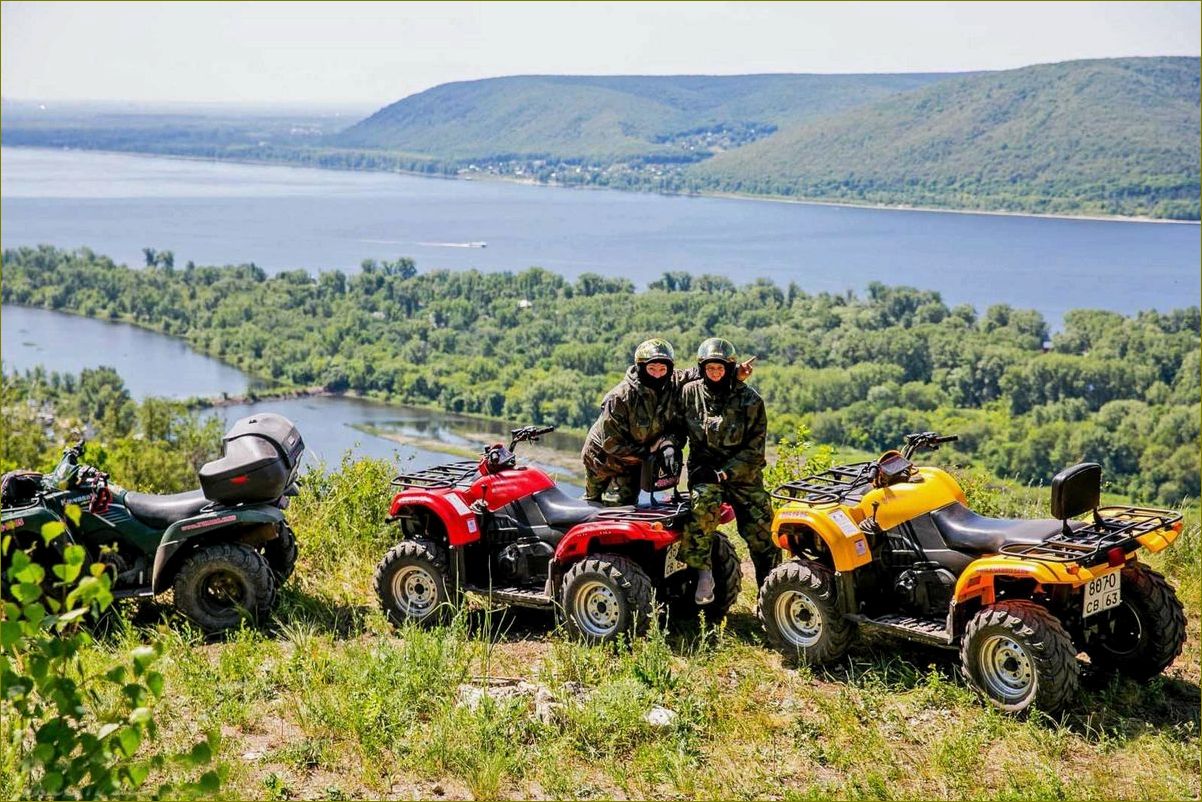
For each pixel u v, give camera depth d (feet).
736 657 21.94
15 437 110.32
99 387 448.65
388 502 32.27
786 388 395.75
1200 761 17.51
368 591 27.40
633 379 22.85
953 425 342.44
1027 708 18.67
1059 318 640.17
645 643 21.07
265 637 23.49
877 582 21.70
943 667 21.26
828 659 21.22
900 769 17.44
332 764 17.94
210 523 23.84
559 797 16.85
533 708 19.61
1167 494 254.06
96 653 21.74
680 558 22.49
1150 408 327.47
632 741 18.53
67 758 13.08
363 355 583.58
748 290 633.20
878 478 21.79
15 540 23.54
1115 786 16.81
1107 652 20.71
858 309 568.82
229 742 18.52
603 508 23.47
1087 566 18.66
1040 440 307.58
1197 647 22.75
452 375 516.73
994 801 16.38
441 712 19.12
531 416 437.99
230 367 623.77
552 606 23.11
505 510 24.30
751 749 18.28
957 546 20.90
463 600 23.90
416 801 16.84
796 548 22.54
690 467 22.98
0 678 12.78
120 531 24.13
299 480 33.94
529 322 605.73
